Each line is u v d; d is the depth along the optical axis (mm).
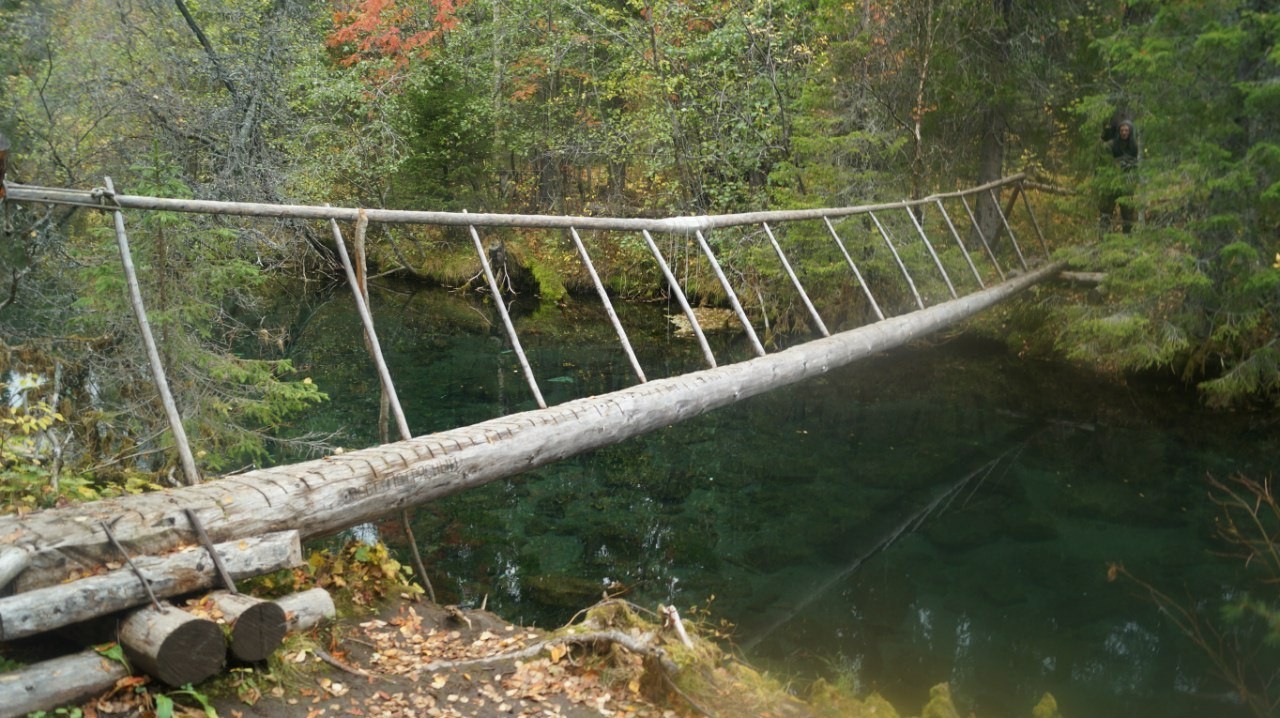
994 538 8289
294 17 12852
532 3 18281
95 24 10086
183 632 3443
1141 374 12438
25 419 4953
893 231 13102
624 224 7578
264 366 7816
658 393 6781
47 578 3568
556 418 5953
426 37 17812
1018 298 14086
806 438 10945
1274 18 9555
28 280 7707
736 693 4484
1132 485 9453
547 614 6391
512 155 20812
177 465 6586
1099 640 6391
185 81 10656
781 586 7207
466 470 5273
